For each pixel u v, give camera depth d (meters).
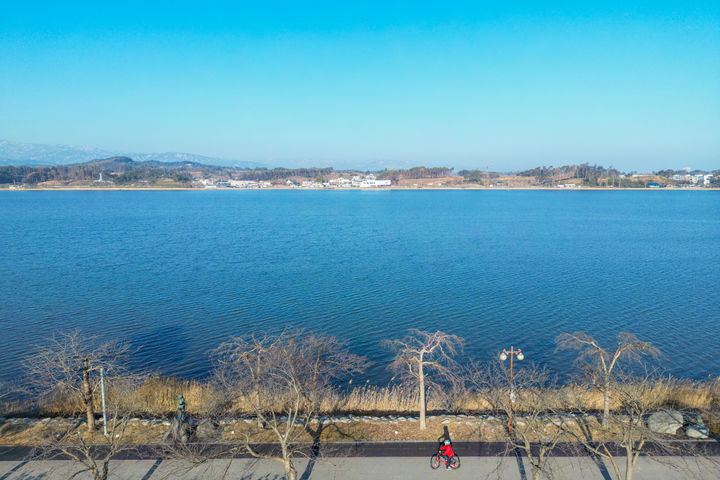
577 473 26.83
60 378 40.69
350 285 80.06
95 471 23.52
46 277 84.88
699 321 62.00
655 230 159.00
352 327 59.44
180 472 26.77
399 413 35.78
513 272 91.12
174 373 46.47
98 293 74.31
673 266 97.50
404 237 141.25
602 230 159.12
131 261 100.38
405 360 34.88
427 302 70.06
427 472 27.03
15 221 176.12
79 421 33.19
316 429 32.00
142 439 30.44
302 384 33.53
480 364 48.44
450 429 32.06
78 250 113.75
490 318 62.88
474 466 27.64
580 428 31.61
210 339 55.16
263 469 27.34
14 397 40.41
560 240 135.38
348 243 128.62
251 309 66.38
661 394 36.94
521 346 53.47
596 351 36.25
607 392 31.91
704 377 46.34
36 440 30.31
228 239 135.25
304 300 70.88
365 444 30.09
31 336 55.91
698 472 26.64
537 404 30.27
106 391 37.12
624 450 28.95
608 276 87.88
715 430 31.09
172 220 188.25
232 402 34.44
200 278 84.88
